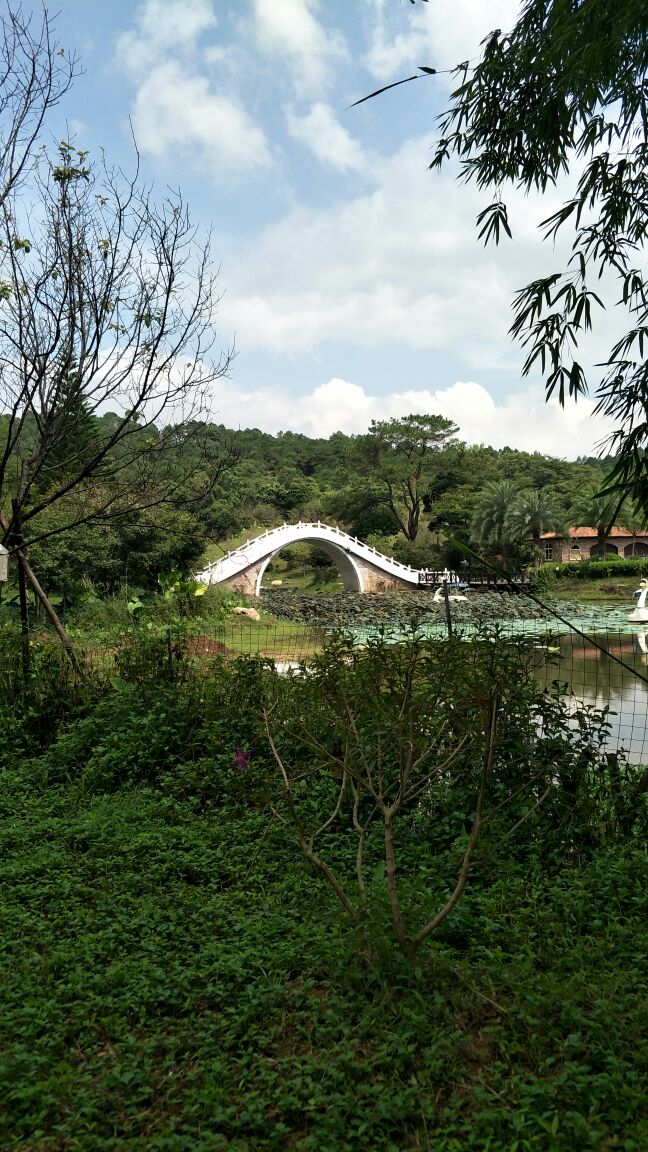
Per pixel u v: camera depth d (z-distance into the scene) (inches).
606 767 198.8
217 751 257.0
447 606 231.3
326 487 4101.9
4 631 332.5
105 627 789.2
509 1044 112.9
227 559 1796.3
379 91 145.7
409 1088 102.8
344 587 2345.0
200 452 351.9
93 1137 96.4
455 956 140.2
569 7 167.8
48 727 305.6
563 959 133.6
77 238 303.1
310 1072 108.2
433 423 3048.7
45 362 307.0
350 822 212.2
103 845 196.4
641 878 164.2
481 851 151.6
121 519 364.5
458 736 171.8
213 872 184.2
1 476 325.7
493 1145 92.0
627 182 177.3
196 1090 105.9
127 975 135.1
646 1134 90.4
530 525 2396.7
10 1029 118.6
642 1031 112.7
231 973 135.1
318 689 159.0
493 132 206.5
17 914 158.6
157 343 312.5
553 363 178.9
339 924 148.2
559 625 1210.6
